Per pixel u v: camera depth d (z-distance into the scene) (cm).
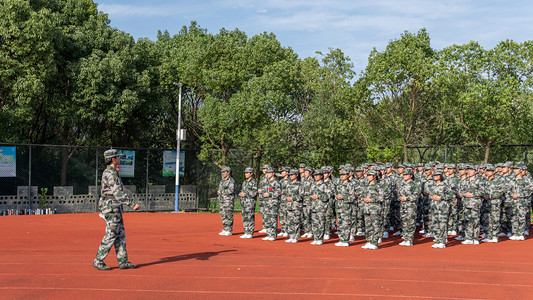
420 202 1867
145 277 913
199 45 3198
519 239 1625
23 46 2741
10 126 2936
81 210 2803
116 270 978
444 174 1700
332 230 1808
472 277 970
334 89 3025
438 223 1422
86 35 3189
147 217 2394
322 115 2805
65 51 3114
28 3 2806
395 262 1135
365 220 1376
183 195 3222
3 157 2469
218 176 3403
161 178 3425
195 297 776
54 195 2714
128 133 3569
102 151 3297
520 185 1630
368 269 1034
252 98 2848
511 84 2508
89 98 2959
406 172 1460
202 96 3669
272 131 2862
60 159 3184
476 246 1470
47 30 2775
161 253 1223
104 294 785
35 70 2759
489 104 2555
